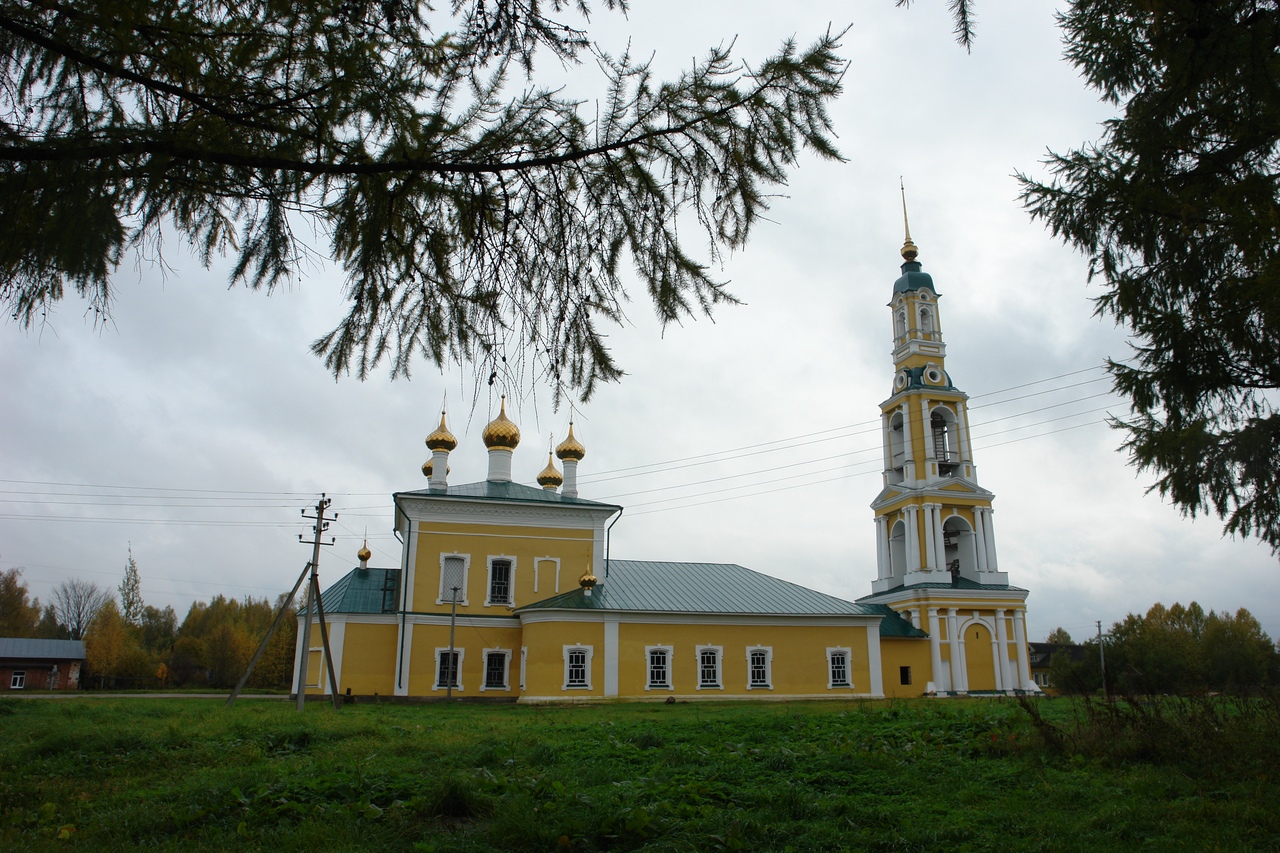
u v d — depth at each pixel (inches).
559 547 1535.4
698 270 217.3
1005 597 1793.8
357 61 187.6
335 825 309.3
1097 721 469.1
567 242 219.0
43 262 179.8
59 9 170.7
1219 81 256.2
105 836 313.6
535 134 201.2
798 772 430.0
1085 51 320.8
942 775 418.0
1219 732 426.0
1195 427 345.4
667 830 300.4
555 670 1375.5
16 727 775.7
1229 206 307.0
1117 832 306.2
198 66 184.9
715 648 1471.5
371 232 206.2
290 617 2989.7
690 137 202.8
